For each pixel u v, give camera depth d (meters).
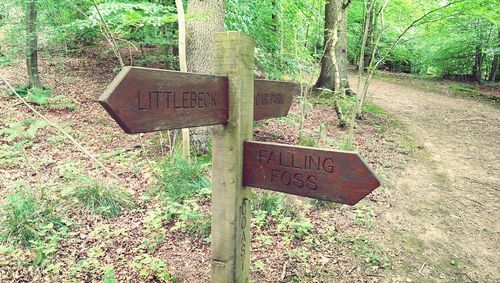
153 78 1.47
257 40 8.17
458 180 6.13
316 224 4.38
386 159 6.91
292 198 4.97
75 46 13.20
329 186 1.73
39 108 8.26
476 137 8.68
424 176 6.26
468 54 16.28
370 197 5.33
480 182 6.05
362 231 4.33
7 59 9.34
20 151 5.87
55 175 5.29
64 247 3.55
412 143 8.03
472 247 4.20
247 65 1.93
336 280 3.38
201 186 4.86
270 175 1.90
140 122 1.43
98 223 4.04
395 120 9.87
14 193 4.37
